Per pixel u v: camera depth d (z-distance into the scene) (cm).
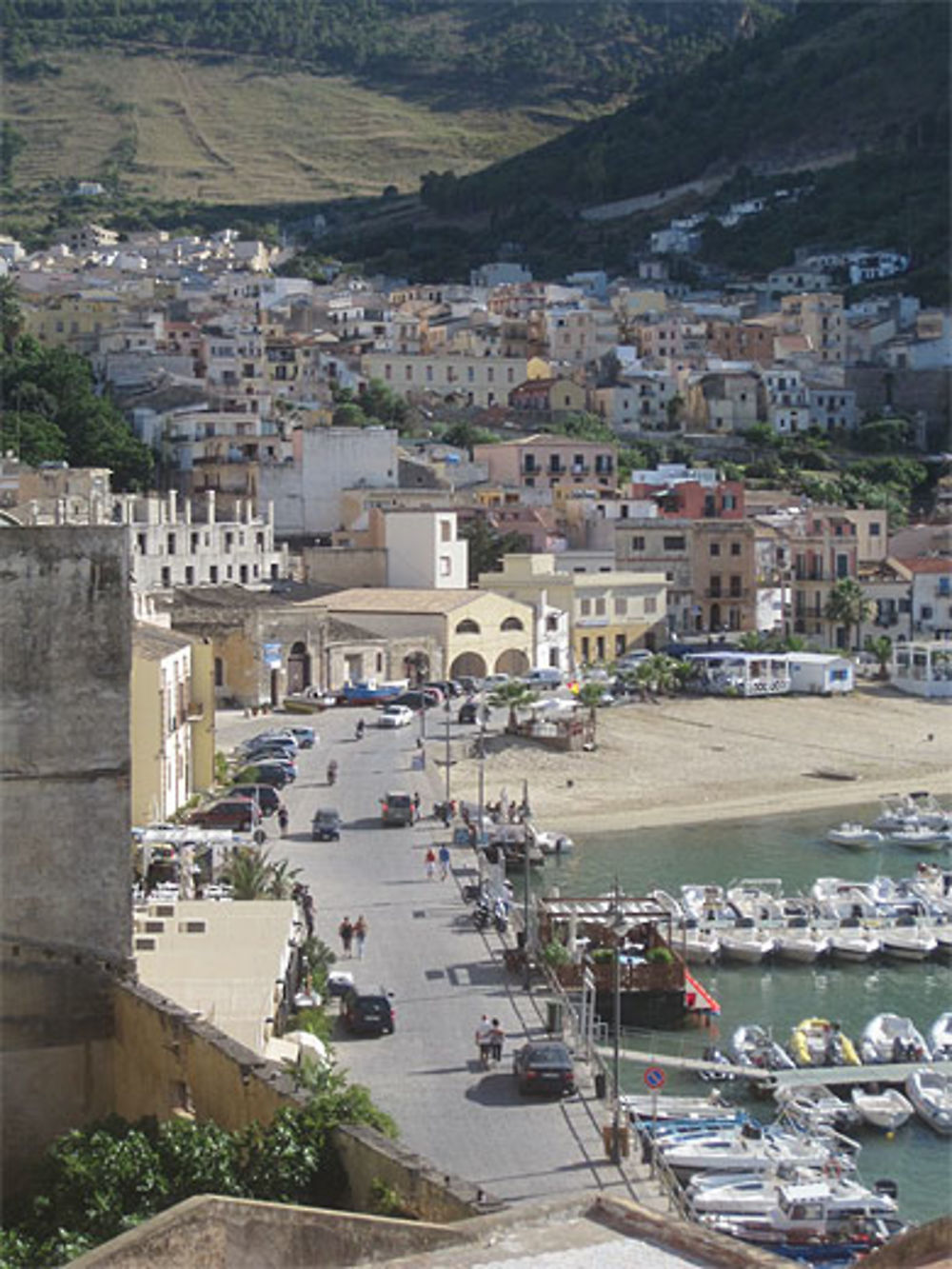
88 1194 4178
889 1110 7069
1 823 5119
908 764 15825
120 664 5206
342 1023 7269
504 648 19000
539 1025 7281
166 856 8900
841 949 9650
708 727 16962
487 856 10912
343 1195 4106
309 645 17038
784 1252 5756
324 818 11144
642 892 10850
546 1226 2297
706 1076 7400
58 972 5109
